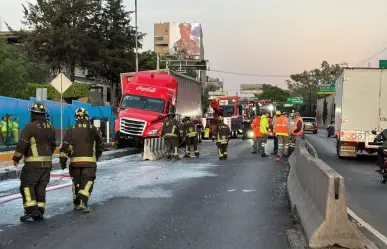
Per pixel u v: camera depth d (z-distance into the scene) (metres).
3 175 13.50
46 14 48.16
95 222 7.87
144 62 62.44
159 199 9.98
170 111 24.69
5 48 39.28
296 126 19.53
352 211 9.08
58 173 14.88
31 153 8.07
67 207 9.16
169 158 19.42
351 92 18.84
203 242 6.66
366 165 17.88
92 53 51.56
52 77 51.81
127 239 6.81
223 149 19.25
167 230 7.34
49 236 6.96
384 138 13.44
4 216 8.38
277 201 9.77
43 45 48.28
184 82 30.33
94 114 32.47
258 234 7.10
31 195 8.02
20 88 36.12
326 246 5.93
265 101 49.41
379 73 18.62
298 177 9.78
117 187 11.63
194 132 20.62
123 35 53.53
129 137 23.06
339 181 6.00
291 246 6.29
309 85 112.69
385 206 9.61
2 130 18.09
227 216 8.34
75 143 8.72
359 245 5.89
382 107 18.66
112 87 56.38
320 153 23.56
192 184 12.12
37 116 8.24
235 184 12.12
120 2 53.31
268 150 24.61
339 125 19.81
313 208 6.86
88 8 49.38
